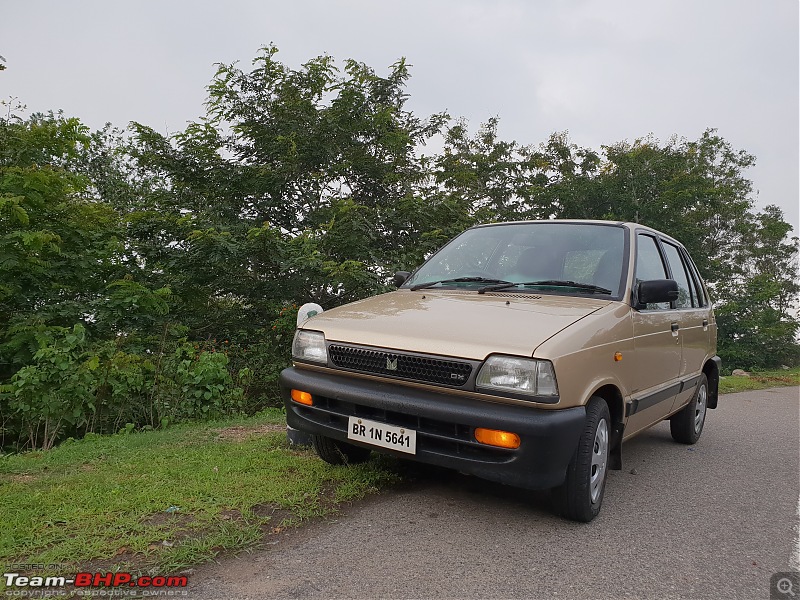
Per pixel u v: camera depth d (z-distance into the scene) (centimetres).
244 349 1036
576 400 312
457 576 272
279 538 305
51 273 827
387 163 1245
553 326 329
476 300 388
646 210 2064
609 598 259
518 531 330
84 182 844
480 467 305
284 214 1192
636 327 393
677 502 402
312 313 488
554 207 2170
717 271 2270
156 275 1009
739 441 619
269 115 1213
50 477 383
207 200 1116
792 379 1327
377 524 330
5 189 746
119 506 324
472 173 1362
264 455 440
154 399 630
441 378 318
